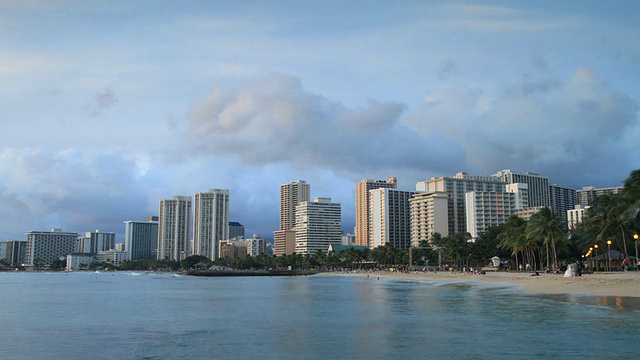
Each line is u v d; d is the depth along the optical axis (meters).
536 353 30.84
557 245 150.00
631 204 101.38
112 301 82.75
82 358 32.56
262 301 78.62
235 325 47.28
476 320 46.84
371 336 39.19
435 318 49.88
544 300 63.72
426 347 34.06
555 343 33.62
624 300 59.22
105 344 37.53
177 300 83.38
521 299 67.81
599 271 125.50
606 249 138.25
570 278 95.00
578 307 53.62
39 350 35.50
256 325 47.09
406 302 71.00
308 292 104.19
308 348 34.59
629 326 39.69
